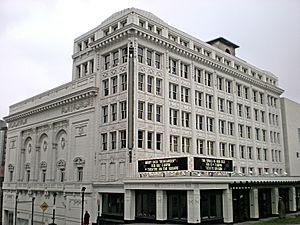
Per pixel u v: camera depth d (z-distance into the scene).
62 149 52.03
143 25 45.28
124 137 42.00
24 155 62.56
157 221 35.66
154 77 44.44
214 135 52.72
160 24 47.25
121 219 39.91
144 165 38.84
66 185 48.47
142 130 41.47
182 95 48.56
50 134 54.62
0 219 80.00
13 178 64.12
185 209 34.38
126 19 45.22
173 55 47.81
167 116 44.97
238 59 62.69
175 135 45.81
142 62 43.44
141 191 38.69
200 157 35.69
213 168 37.06
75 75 53.84
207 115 52.12
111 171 42.44
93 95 46.28
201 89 51.81
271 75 71.94
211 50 56.12
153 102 43.56
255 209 41.25
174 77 47.41
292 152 71.88
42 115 57.50
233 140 56.62
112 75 44.78
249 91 63.19
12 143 66.75
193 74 50.66
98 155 44.53
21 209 59.56
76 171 47.59
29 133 61.19
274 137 68.56
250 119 62.06
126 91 42.19
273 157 66.88
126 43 43.38
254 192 41.69
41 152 57.28
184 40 51.44
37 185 55.31
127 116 41.25
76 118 49.19
